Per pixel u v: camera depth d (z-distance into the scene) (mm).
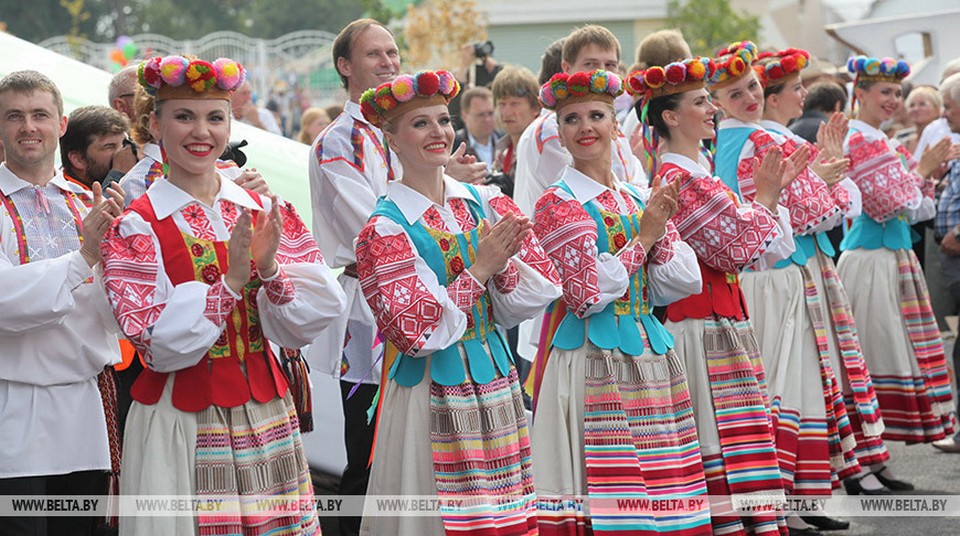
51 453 5520
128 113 6988
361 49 6855
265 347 5199
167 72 4992
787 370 7410
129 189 6117
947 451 9633
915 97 11891
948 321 14727
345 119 6887
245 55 29266
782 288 7473
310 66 28172
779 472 6633
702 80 6738
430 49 23766
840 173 7641
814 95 10047
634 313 6191
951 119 9820
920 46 18203
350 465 6805
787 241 7102
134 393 5078
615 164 7430
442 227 5562
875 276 8875
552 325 6262
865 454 8000
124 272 4938
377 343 6633
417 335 5359
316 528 5293
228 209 5176
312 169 6871
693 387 6633
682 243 6293
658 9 30234
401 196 5566
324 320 5145
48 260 5348
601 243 6113
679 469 6117
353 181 6723
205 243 5055
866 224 8930
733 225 6582
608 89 6184
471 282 5422
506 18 30031
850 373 7914
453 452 5461
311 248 5324
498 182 8828
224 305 4926
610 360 6051
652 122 6863
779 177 6738
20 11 51844
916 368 8875
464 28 23734
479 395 5535
